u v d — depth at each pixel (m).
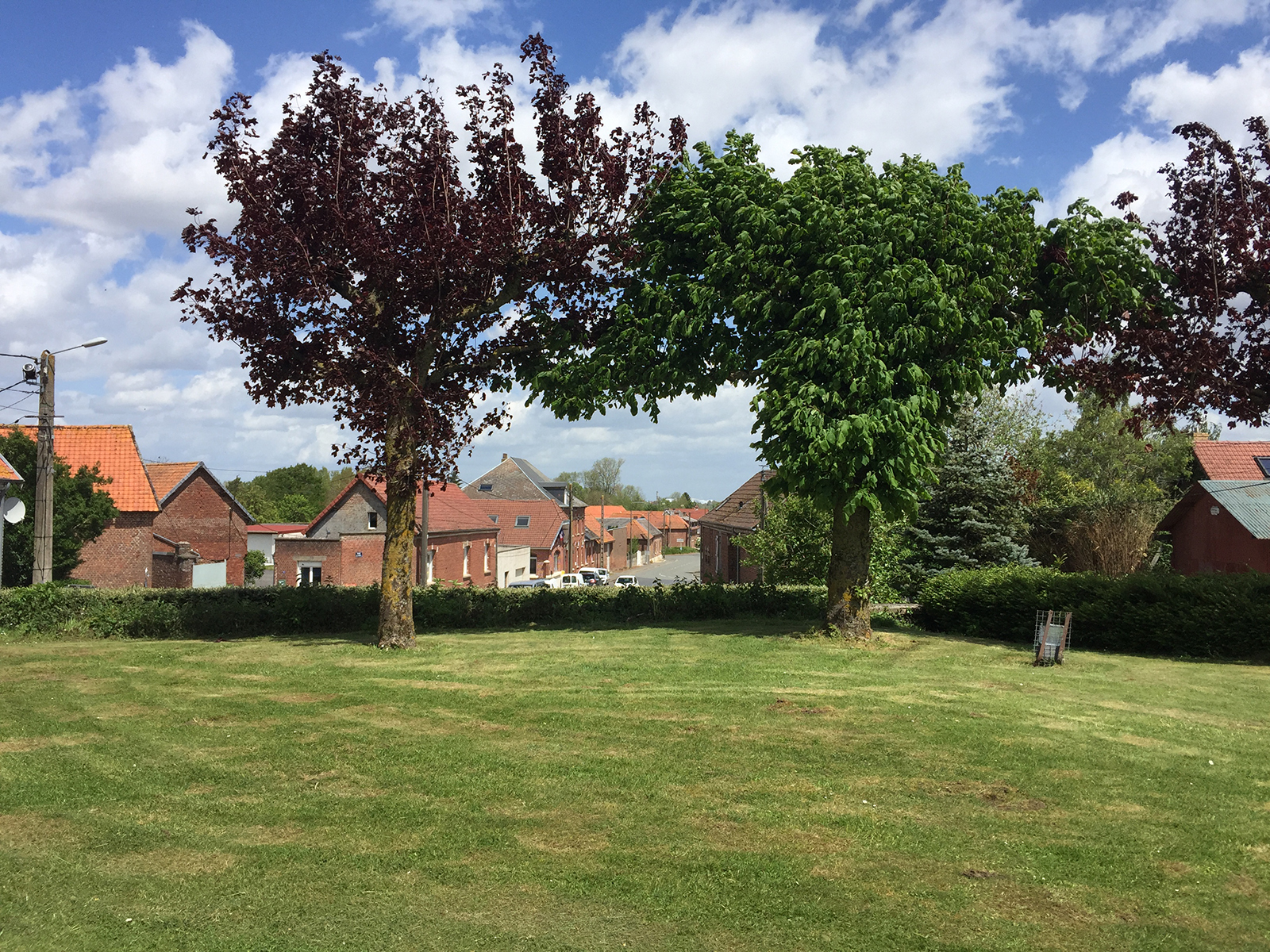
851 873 5.45
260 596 18.09
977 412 32.75
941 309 13.14
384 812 6.45
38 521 21.05
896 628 18.56
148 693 10.54
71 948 4.52
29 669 12.21
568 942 4.61
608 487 132.62
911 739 8.53
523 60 14.37
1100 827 6.21
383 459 14.02
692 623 18.67
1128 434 42.88
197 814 6.41
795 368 13.85
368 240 13.01
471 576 52.91
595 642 15.34
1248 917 4.93
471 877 5.37
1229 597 14.47
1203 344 12.84
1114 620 15.60
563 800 6.70
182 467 45.72
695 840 5.94
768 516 28.77
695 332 14.94
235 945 4.57
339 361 13.63
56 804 6.62
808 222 13.86
